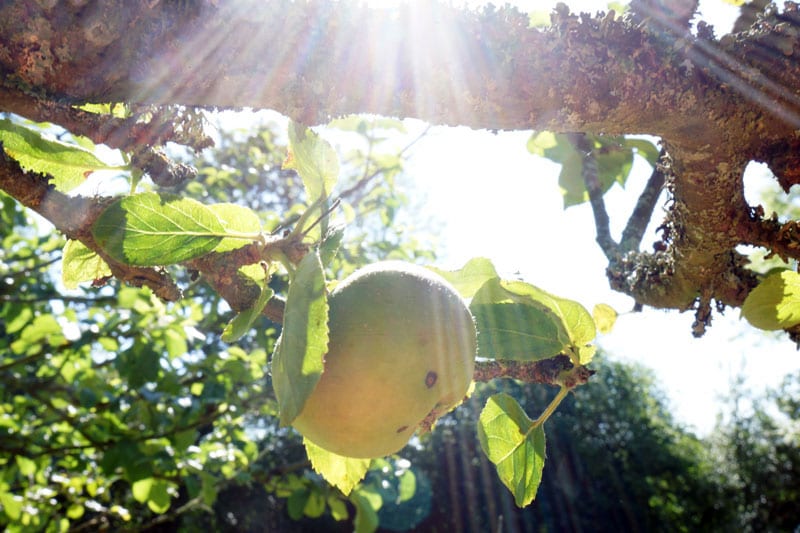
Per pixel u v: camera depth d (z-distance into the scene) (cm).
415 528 360
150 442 100
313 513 116
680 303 40
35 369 150
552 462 388
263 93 23
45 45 21
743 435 450
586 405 401
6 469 118
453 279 32
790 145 29
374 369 24
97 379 107
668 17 26
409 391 24
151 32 21
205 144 29
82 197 29
